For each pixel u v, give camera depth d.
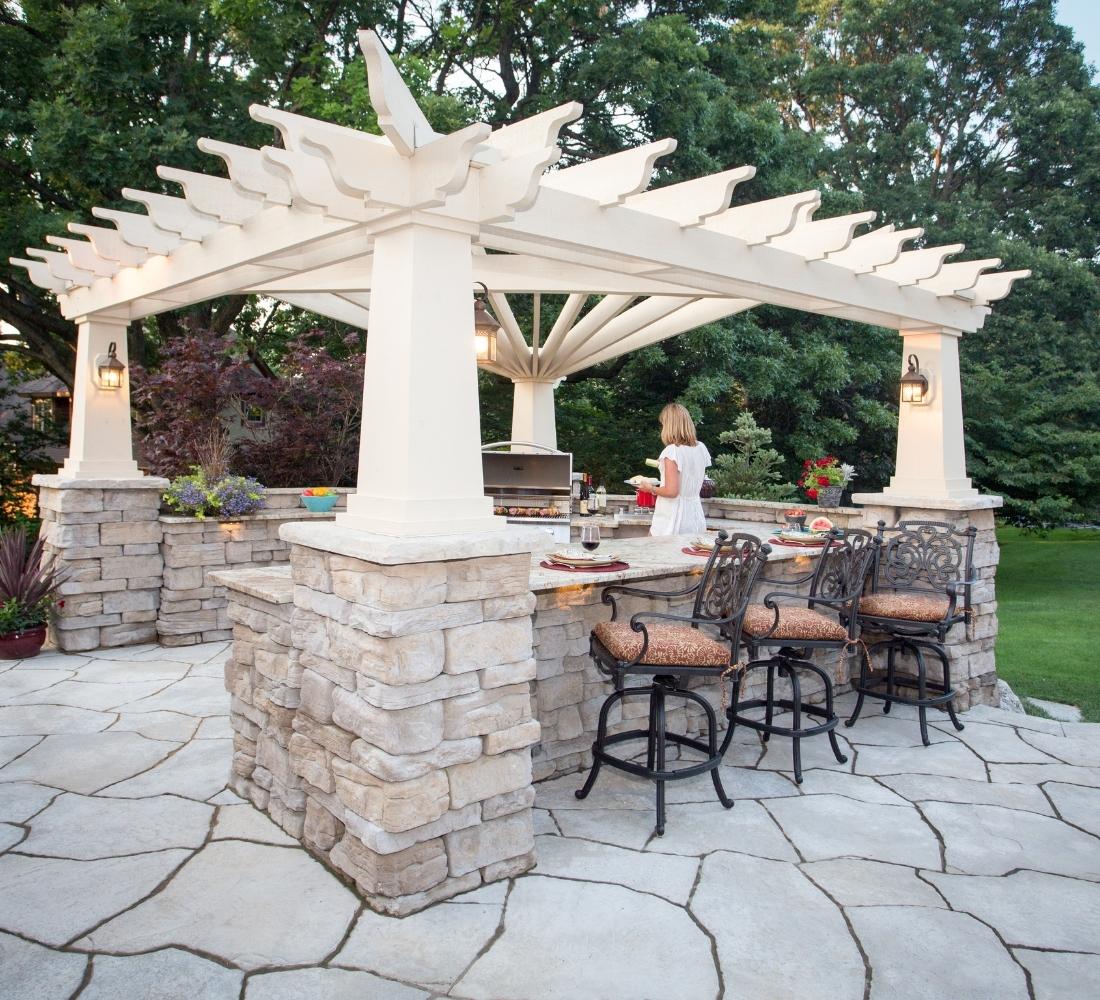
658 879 2.97
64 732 4.38
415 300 2.74
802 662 4.09
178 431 8.30
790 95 18.53
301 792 3.22
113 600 6.19
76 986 2.35
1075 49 19.12
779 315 12.12
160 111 8.97
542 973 2.44
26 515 12.59
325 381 9.12
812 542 4.89
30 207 9.43
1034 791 3.86
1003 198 19.47
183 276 4.26
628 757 4.07
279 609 3.29
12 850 3.12
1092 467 12.28
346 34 11.09
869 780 3.95
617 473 12.98
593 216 3.17
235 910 2.73
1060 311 16.05
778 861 3.13
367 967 2.45
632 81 10.15
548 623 3.73
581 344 7.42
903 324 5.20
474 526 2.86
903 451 5.46
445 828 2.80
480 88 12.33
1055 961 2.55
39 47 9.66
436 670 2.72
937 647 4.78
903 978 2.45
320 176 2.66
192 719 4.59
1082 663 7.41
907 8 18.84
